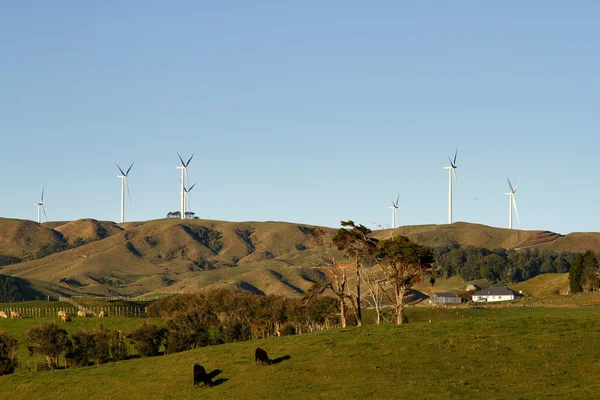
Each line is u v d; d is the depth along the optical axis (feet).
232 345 217.36
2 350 260.21
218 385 173.88
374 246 293.02
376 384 160.15
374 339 197.16
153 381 186.60
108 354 269.23
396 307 296.92
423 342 189.47
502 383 156.04
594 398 142.41
